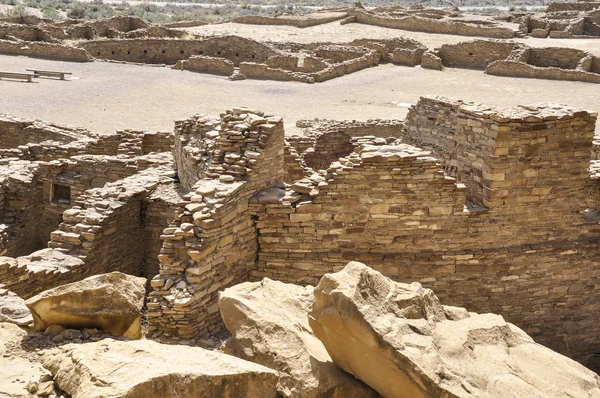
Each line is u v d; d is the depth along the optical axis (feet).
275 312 32.07
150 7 301.63
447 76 151.64
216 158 50.93
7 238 59.88
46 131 85.81
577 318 58.08
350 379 29.22
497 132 52.01
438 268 53.42
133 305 31.22
